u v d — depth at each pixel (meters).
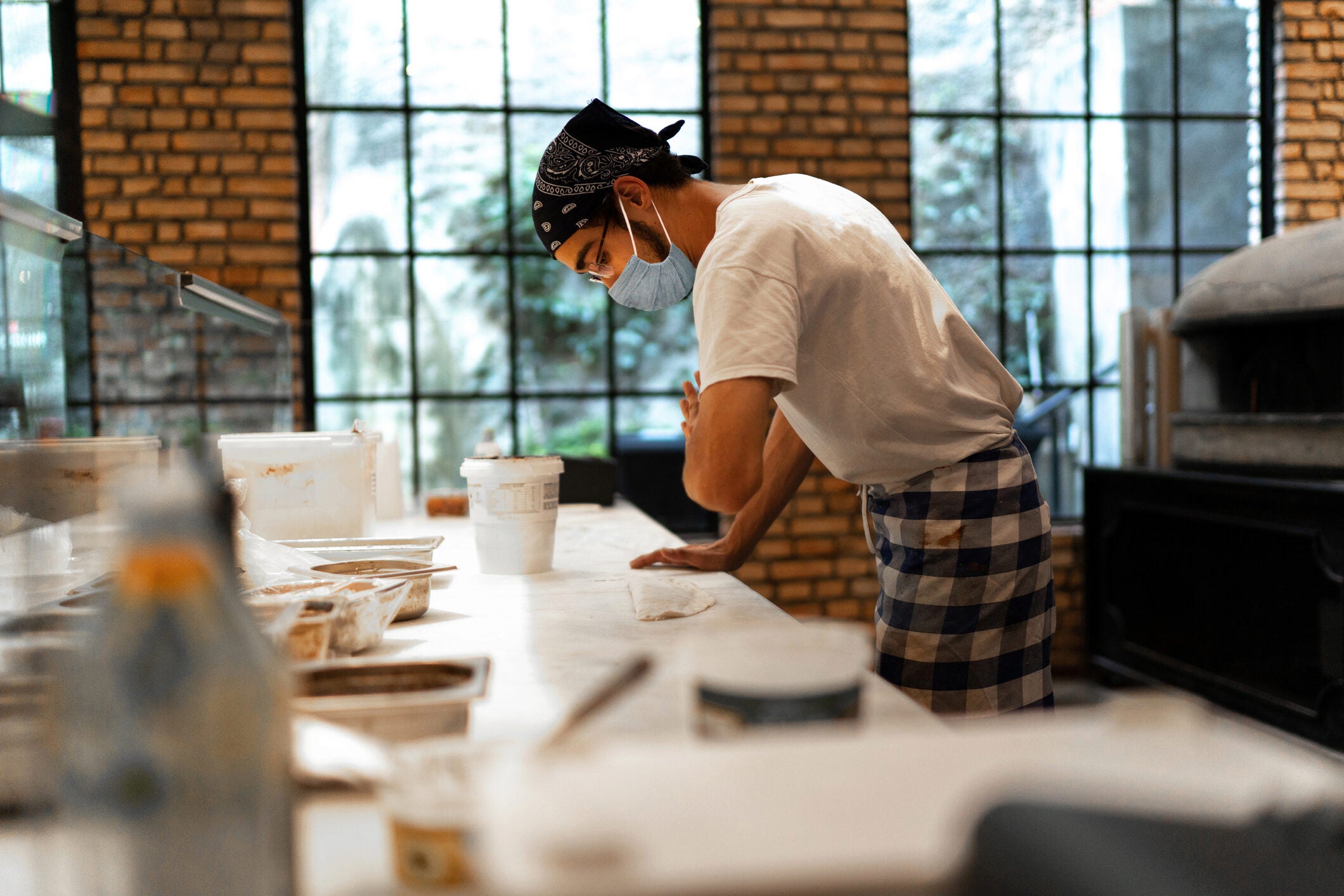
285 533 1.70
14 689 0.61
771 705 0.54
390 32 3.68
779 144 3.72
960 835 0.35
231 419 2.29
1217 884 0.31
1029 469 1.46
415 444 3.76
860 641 0.57
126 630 0.40
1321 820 0.34
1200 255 4.04
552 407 3.83
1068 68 3.98
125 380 1.49
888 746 0.41
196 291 1.85
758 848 0.35
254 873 0.41
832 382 1.36
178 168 3.48
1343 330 2.69
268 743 0.42
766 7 3.70
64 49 3.36
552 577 1.47
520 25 3.74
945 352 1.40
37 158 1.16
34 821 0.57
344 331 3.71
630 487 3.87
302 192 3.67
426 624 1.14
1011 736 0.43
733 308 1.17
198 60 3.48
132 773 0.40
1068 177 4.00
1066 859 0.32
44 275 1.10
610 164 1.45
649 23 3.79
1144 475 3.33
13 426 0.97
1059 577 3.86
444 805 0.47
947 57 3.92
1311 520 2.63
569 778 0.37
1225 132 4.04
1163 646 3.36
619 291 1.61
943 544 1.41
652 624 1.12
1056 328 4.02
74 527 1.02
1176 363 3.35
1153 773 0.39
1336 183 4.00
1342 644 2.57
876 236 1.38
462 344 3.77
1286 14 3.97
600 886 0.33
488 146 3.75
